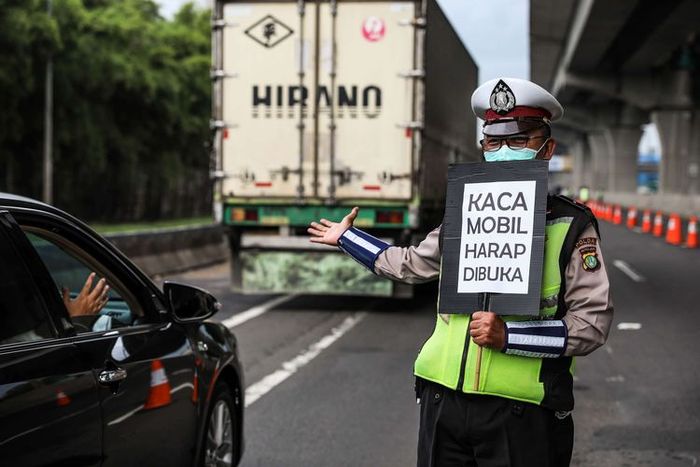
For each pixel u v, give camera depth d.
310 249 12.53
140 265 17.28
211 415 4.95
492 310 3.06
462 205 3.17
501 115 3.20
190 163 53.72
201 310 4.73
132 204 45.72
